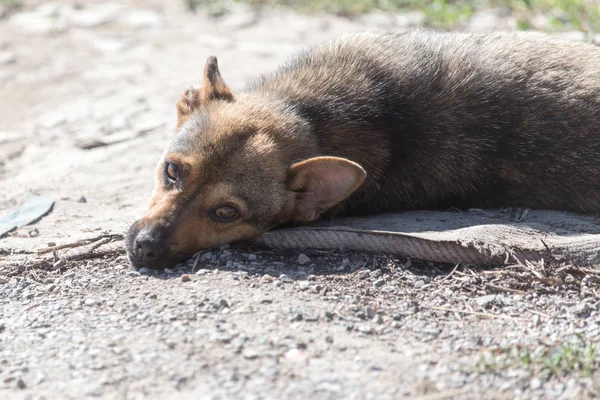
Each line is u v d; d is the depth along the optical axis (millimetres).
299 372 7938
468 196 11539
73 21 21188
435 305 9344
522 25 18625
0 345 8594
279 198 10367
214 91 11055
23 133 15508
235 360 8117
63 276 10203
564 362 8055
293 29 20656
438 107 11289
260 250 10586
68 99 16844
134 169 13711
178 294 9398
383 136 11172
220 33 20469
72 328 8844
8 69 18391
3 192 13117
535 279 9766
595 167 11203
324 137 10961
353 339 8547
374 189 11352
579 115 11203
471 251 10039
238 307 9070
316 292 9500
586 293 9586
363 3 21812
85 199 12719
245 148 10250
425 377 7906
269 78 11977
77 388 7793
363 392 7645
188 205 10117
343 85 11312
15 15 21594
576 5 19750
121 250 10688
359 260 10242
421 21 20812
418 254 10156
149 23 21109
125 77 17812
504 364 8086
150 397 7617
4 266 10398
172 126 15289
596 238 10094
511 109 11250
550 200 11414
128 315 9016
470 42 11984
